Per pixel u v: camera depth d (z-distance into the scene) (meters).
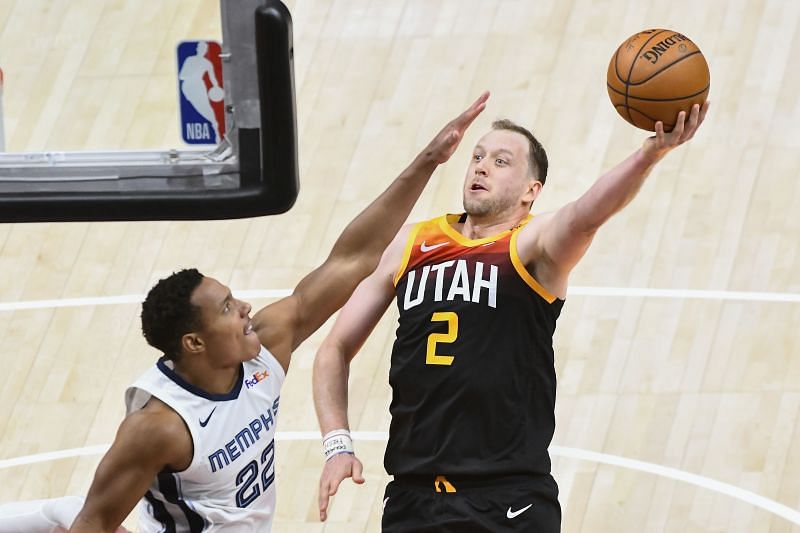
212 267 12.37
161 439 5.22
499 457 6.11
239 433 5.48
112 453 5.21
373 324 6.72
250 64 4.65
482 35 14.27
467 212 6.57
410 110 13.58
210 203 4.81
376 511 10.43
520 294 6.21
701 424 10.85
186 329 5.27
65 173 4.99
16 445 11.09
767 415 10.88
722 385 11.12
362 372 11.45
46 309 12.21
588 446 10.77
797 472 10.46
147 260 12.55
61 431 11.20
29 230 12.93
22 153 5.06
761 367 11.23
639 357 11.37
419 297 6.34
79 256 12.66
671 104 5.60
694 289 11.86
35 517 6.64
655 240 12.27
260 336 5.71
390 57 14.14
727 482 10.42
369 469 10.74
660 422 10.89
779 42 13.88
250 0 4.58
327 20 14.61
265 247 12.52
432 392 6.16
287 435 11.07
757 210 12.44
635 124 5.81
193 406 5.34
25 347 11.88
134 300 12.24
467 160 12.98
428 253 6.45
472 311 6.20
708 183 12.70
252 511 5.66
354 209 12.74
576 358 11.38
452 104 13.56
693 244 12.20
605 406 11.03
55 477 10.79
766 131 13.10
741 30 14.01
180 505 5.45
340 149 13.28
